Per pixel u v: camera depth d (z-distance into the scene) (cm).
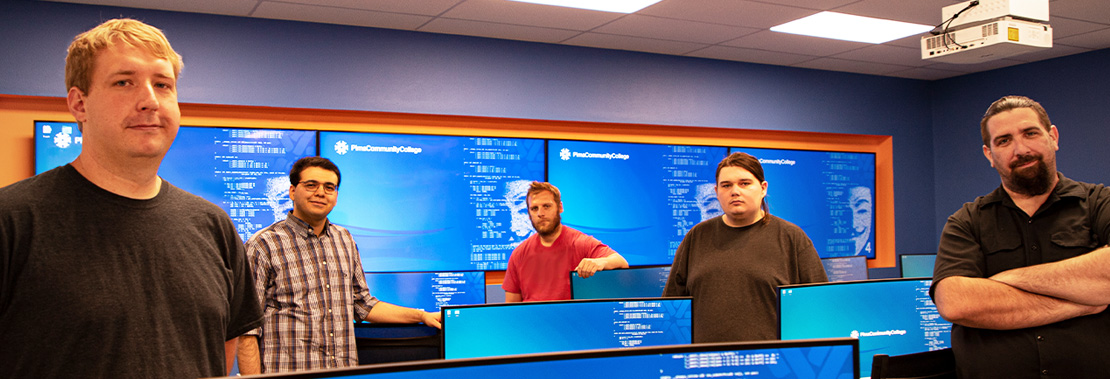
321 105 408
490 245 452
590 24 415
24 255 99
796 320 163
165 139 110
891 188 582
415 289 295
